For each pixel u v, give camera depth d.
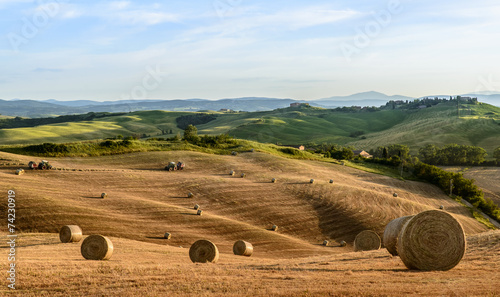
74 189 45.06
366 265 15.98
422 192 74.56
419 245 14.55
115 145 70.75
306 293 11.08
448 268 14.42
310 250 37.81
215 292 11.61
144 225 37.34
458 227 14.55
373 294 10.80
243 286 12.20
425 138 175.38
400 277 13.05
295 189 56.75
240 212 46.31
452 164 126.44
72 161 61.22
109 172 54.84
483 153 125.88
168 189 51.03
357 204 53.62
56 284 12.87
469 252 17.53
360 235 32.28
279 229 43.69
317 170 75.12
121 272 14.65
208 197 49.78
